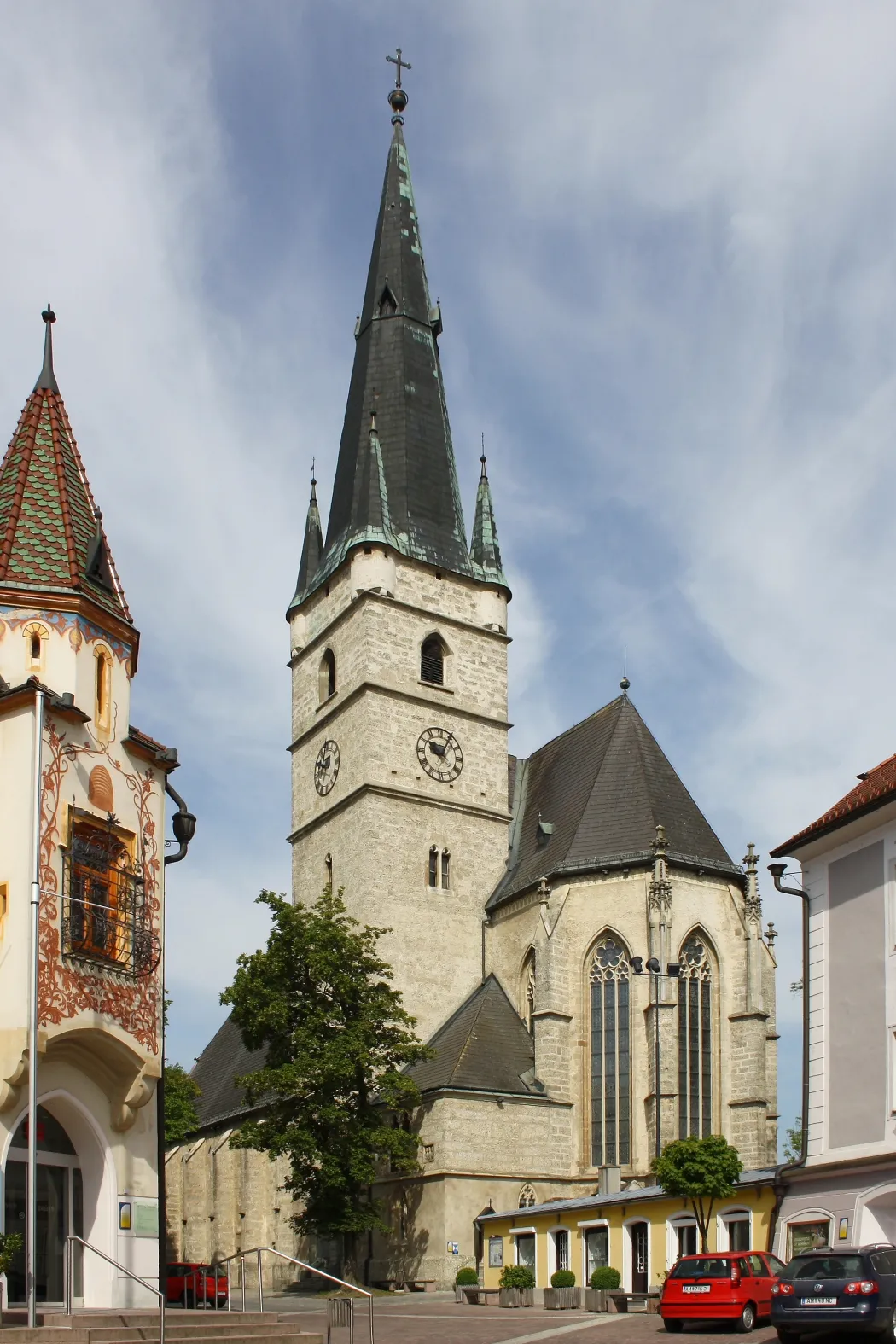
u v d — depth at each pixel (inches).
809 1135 1603.1
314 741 3398.1
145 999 1375.5
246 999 2484.0
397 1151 2413.9
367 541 3294.8
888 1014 1520.7
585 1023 2810.0
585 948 2842.0
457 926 3137.3
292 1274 2974.9
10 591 1387.8
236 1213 3326.8
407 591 3334.2
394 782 3164.4
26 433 1523.1
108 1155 1326.3
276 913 2529.5
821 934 1642.5
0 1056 1216.8
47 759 1307.8
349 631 3299.7
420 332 3671.3
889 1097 1498.5
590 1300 1793.8
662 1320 1519.4
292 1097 2472.9
